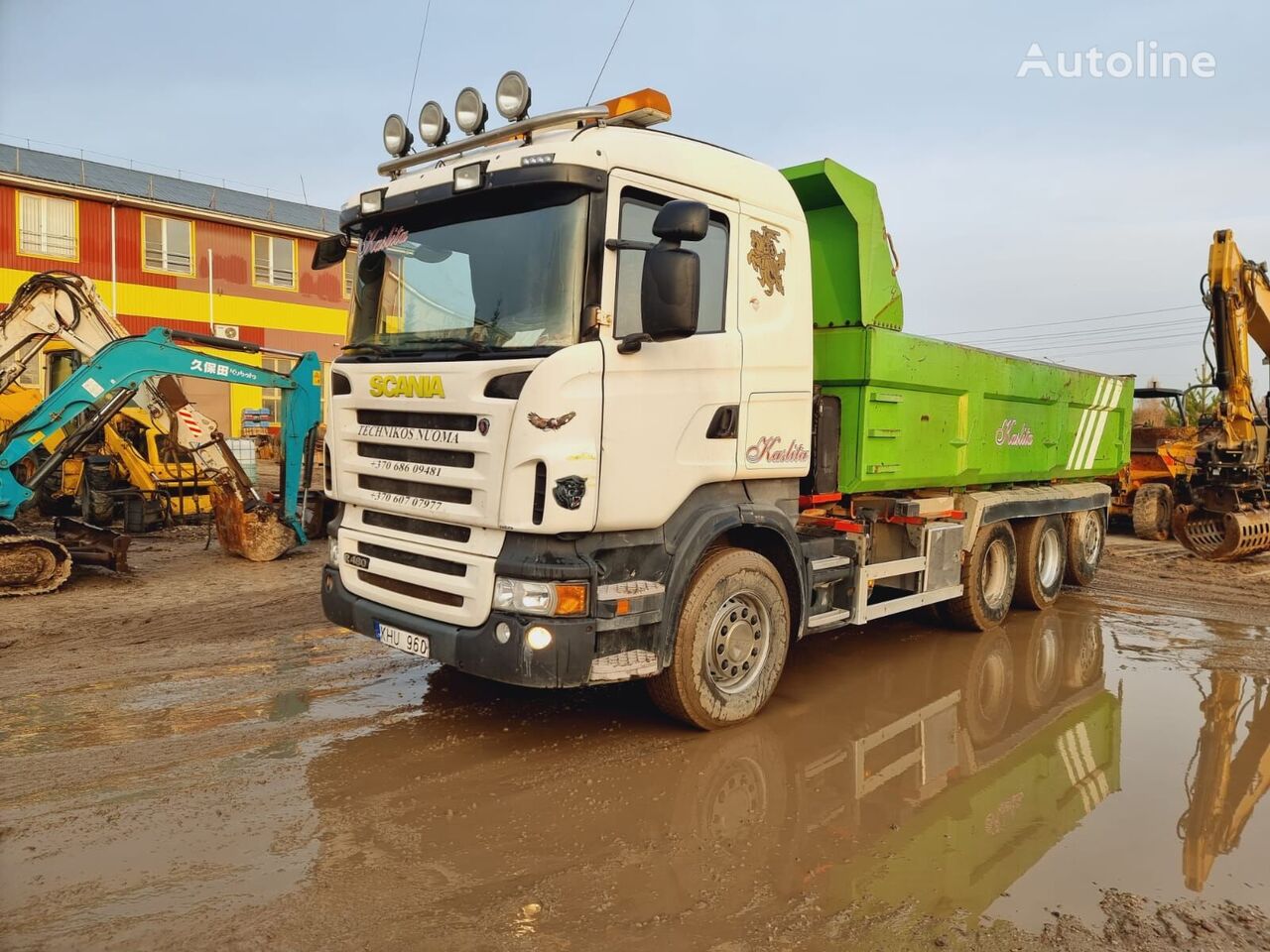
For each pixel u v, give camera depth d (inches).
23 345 366.3
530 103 192.1
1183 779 182.2
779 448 209.8
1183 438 575.5
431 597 183.5
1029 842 153.4
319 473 563.8
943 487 283.7
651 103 188.2
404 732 195.2
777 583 208.7
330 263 227.5
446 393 175.8
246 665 242.1
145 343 369.4
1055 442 340.2
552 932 121.9
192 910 123.6
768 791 171.3
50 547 336.5
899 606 254.1
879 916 128.5
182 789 163.0
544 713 209.2
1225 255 443.2
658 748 190.1
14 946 114.2
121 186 1079.0
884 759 190.1
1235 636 303.1
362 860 139.3
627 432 173.2
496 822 154.1
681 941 121.0
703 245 190.9
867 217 238.7
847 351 236.2
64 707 206.7
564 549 168.9
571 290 167.5
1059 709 226.2
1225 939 125.1
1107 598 366.9
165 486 534.9
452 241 186.7
